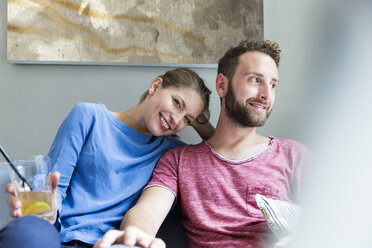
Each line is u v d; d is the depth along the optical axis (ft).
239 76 3.92
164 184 3.82
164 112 3.96
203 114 4.47
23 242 2.22
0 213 3.29
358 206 1.42
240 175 3.78
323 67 1.36
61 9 4.78
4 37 4.83
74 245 3.40
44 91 4.98
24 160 2.80
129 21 4.93
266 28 5.31
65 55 4.80
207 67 5.28
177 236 4.00
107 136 3.94
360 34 1.25
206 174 3.83
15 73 4.91
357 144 1.36
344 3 1.27
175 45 5.05
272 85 3.98
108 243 2.60
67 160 3.72
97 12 4.85
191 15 5.09
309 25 1.39
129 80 5.13
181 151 4.09
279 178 3.78
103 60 4.88
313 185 1.52
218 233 3.55
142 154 4.11
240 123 3.90
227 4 5.17
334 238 1.49
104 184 3.81
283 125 5.01
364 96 1.29
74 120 3.87
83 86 5.04
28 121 4.97
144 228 3.09
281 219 3.10
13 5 4.70
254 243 3.45
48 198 2.85
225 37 5.17
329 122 1.39
